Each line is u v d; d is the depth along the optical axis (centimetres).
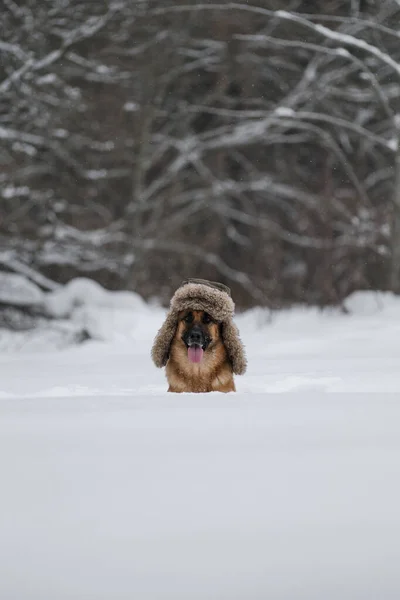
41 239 2386
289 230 3634
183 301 767
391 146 2584
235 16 3039
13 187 2417
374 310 1986
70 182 2631
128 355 1347
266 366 987
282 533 245
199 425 414
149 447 354
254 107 3500
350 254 3166
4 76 2434
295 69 3297
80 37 2395
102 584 214
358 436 379
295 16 2366
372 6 2972
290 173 3609
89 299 2055
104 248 2814
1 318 2083
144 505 269
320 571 222
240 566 224
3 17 2367
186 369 769
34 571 221
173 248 3152
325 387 773
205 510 263
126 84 2950
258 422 424
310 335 1470
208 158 3578
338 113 3225
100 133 2742
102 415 455
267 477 300
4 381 879
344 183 3556
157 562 226
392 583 216
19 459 332
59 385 836
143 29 2897
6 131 2350
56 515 259
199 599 207
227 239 3728
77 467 317
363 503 270
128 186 3253
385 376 834
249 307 2716
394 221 2588
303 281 3372
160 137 3225
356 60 2427
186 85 3444
